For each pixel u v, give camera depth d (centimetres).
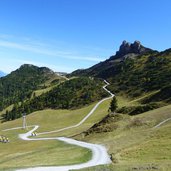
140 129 8181
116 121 8950
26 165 5181
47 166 4972
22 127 17838
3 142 11744
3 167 5069
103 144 7156
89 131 9012
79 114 18938
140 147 5528
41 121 19238
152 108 13050
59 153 6419
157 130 6775
